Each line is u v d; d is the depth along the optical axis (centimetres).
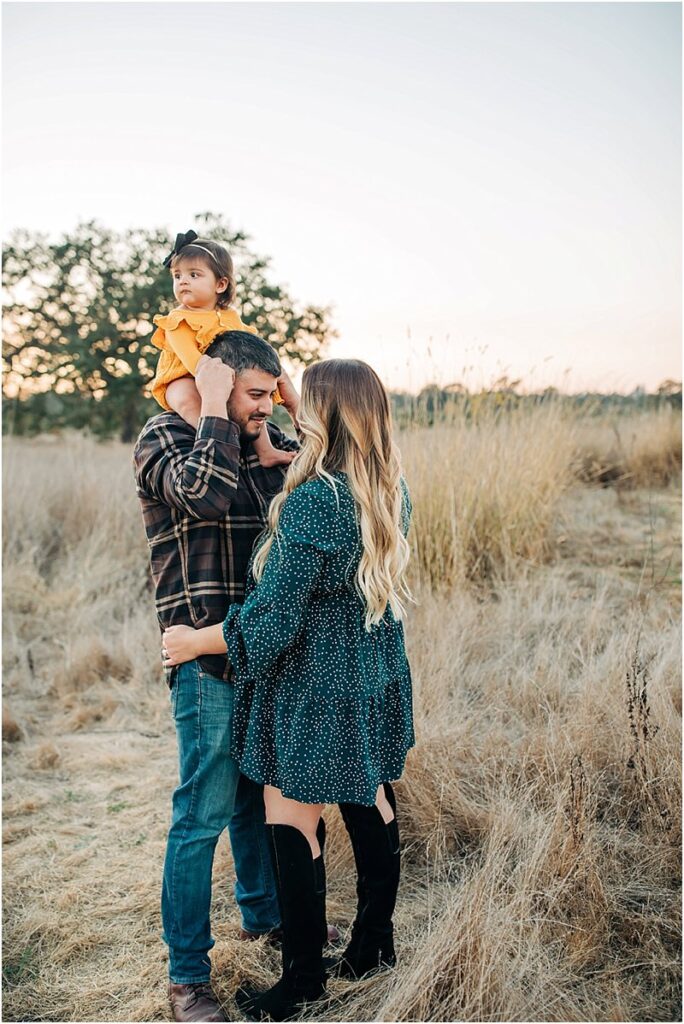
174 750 353
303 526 176
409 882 246
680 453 673
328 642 183
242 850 221
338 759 180
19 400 1211
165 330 213
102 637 465
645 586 450
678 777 250
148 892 250
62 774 333
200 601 195
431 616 400
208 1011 192
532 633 405
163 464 191
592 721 284
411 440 508
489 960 192
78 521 645
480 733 309
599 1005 191
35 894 251
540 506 532
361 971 199
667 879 233
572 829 230
